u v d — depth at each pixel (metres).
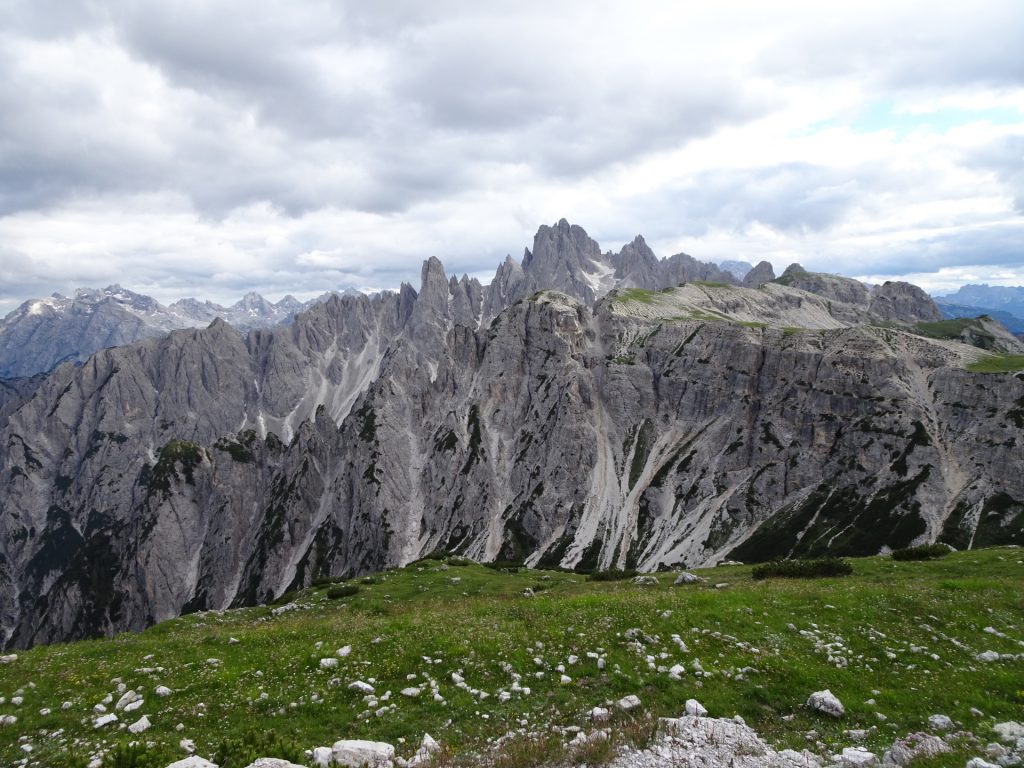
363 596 61.41
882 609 30.94
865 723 18.98
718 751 16.72
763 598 32.97
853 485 186.50
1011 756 16.09
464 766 16.38
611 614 30.12
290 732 18.86
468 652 25.06
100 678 24.02
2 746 18.69
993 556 51.12
